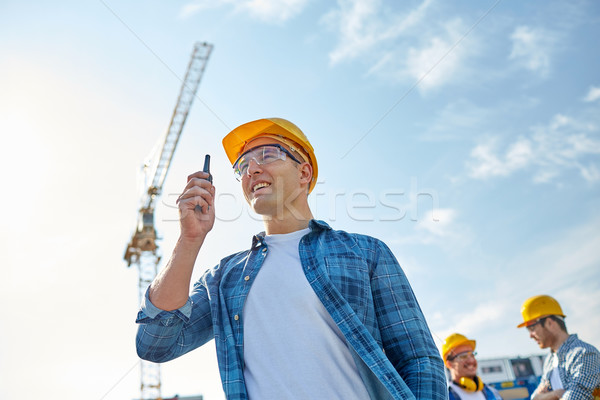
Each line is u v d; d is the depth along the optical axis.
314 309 2.37
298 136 3.07
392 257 2.58
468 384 6.86
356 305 2.36
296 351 2.30
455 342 7.13
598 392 5.19
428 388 2.16
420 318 2.43
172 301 2.35
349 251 2.53
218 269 2.79
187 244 2.34
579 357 5.36
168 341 2.46
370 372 2.22
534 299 5.94
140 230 53.41
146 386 46.59
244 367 2.38
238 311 2.48
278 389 2.23
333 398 2.20
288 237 2.75
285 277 2.50
